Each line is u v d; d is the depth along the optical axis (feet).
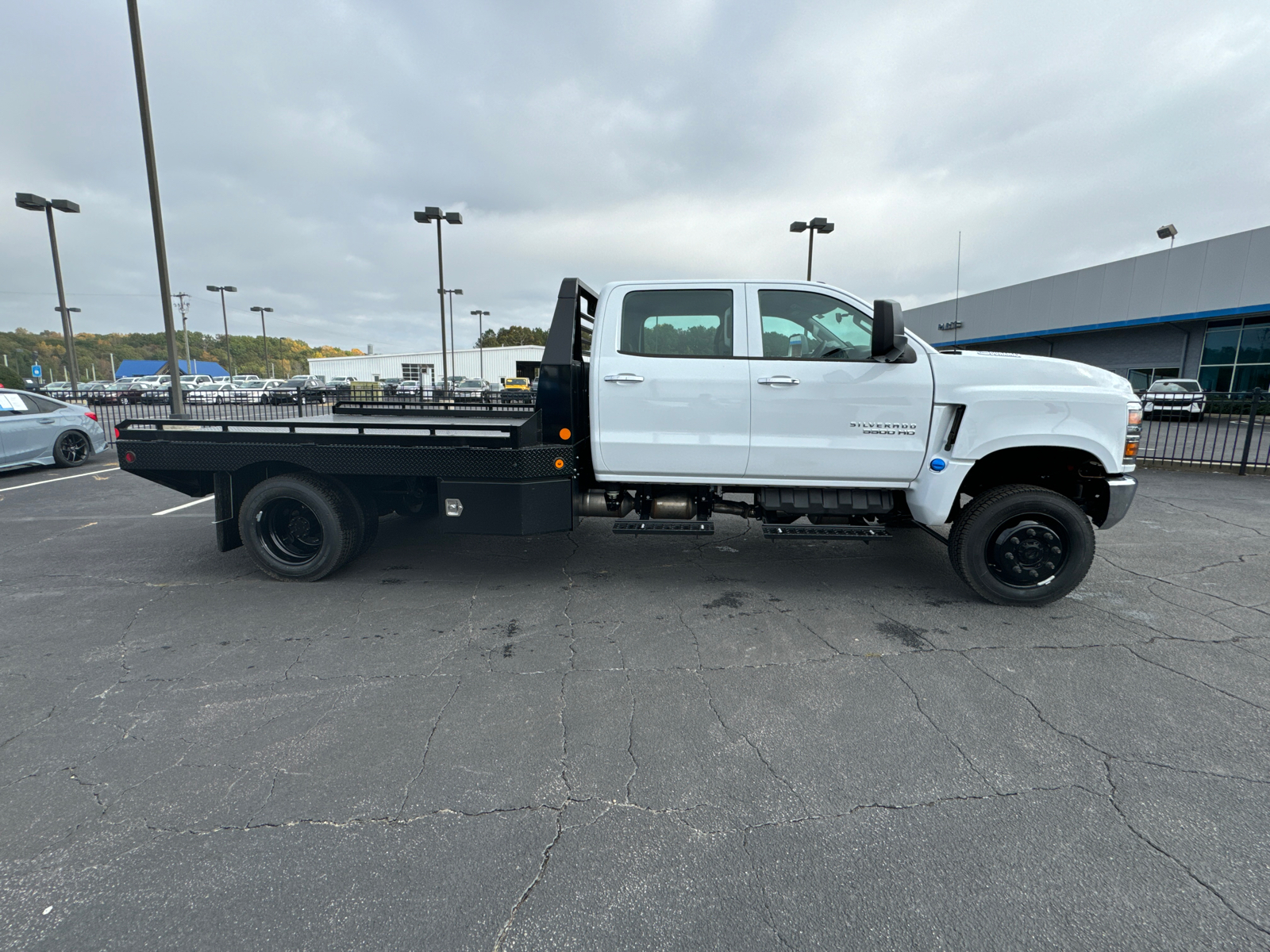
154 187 38.17
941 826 7.26
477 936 5.85
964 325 109.29
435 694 10.29
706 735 9.10
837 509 14.73
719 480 14.66
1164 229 82.28
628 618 13.51
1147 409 37.37
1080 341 90.58
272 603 14.42
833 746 8.83
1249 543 19.47
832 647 12.01
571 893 6.33
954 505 14.52
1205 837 7.06
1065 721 9.43
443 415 20.88
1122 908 6.13
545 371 14.61
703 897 6.28
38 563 17.48
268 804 7.65
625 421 14.46
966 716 9.59
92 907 6.17
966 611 13.88
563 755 8.64
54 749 8.77
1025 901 6.22
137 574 16.49
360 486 15.96
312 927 5.95
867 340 14.14
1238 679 10.73
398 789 7.94
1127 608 14.01
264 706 9.92
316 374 228.63
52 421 34.24
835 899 6.26
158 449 15.49
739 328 14.35
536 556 18.03
